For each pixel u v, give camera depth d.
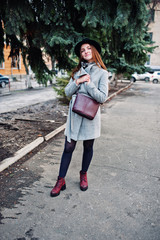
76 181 2.67
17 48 4.88
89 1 3.40
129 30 3.71
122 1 3.26
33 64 5.03
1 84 18.67
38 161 3.24
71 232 1.79
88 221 1.93
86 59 2.26
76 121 2.20
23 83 23.56
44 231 1.80
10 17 3.44
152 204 2.20
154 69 30.44
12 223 1.88
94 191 2.44
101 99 2.10
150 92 14.99
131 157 3.46
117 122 5.95
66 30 3.95
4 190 2.41
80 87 2.19
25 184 2.56
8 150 3.50
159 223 1.92
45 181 2.65
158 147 3.96
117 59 11.71
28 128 4.95
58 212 2.05
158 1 14.79
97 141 4.24
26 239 1.71
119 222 1.92
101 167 3.07
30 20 3.81
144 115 7.02
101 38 4.47
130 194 2.38
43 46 4.27
